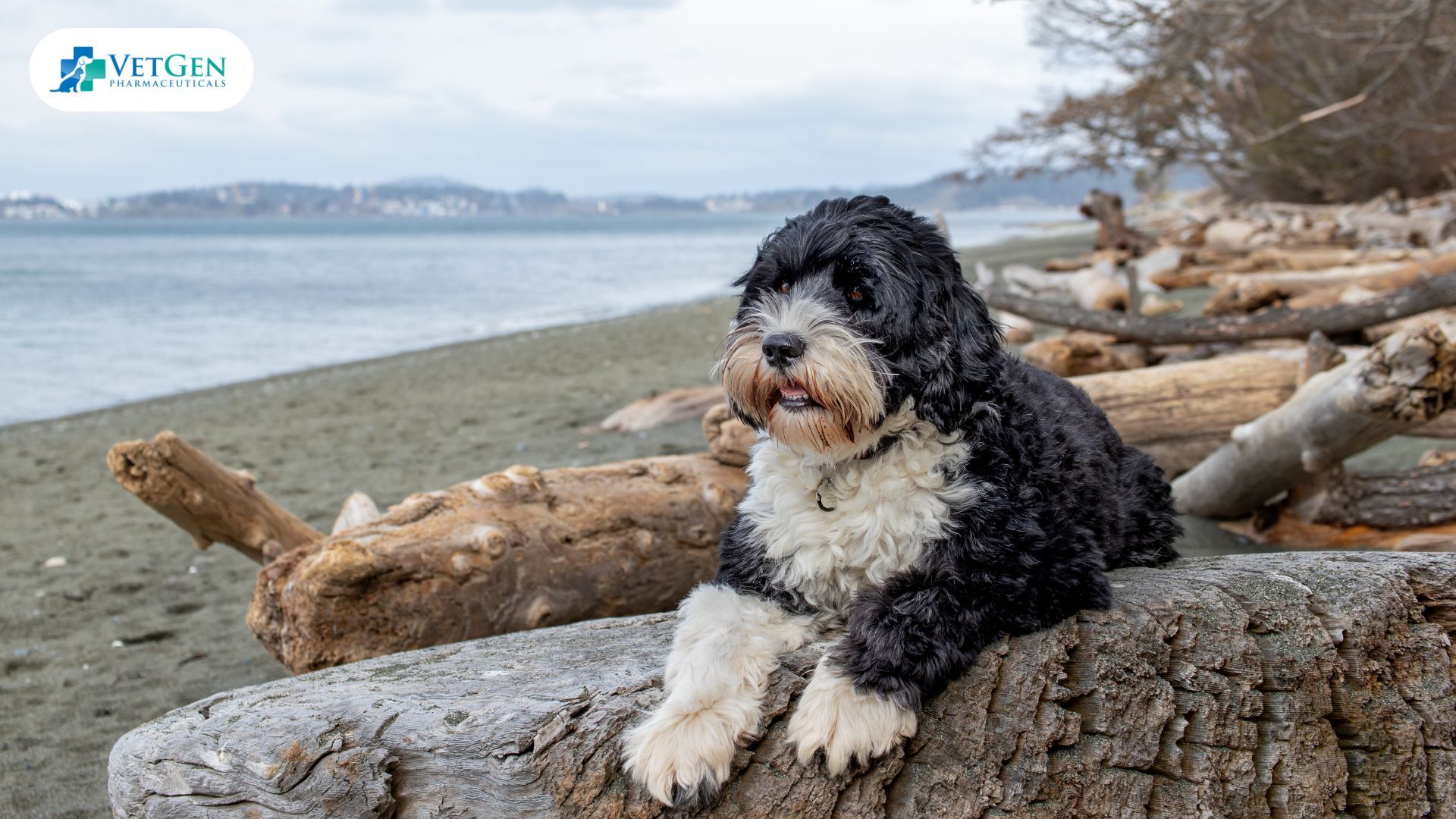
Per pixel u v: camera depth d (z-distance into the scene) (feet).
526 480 13.67
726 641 8.15
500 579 12.84
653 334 56.34
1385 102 69.82
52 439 35.27
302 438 32.09
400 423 33.73
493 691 8.14
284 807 7.69
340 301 90.43
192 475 14.75
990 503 8.28
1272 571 9.43
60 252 193.57
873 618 7.79
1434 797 8.76
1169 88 86.38
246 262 157.89
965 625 7.79
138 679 15.20
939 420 8.70
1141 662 8.09
